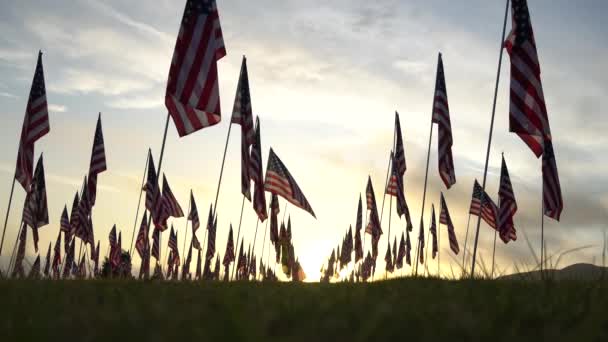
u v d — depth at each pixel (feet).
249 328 10.99
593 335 12.02
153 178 112.98
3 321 14.08
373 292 20.84
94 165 100.68
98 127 101.30
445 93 78.95
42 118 72.13
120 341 11.34
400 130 100.17
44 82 72.84
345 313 14.01
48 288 22.79
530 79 54.39
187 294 21.70
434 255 144.77
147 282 31.63
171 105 51.52
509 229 100.89
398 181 99.04
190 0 50.34
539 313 14.34
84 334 12.18
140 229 150.61
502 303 15.38
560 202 75.56
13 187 76.48
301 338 11.31
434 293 19.72
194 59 49.60
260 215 85.51
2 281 27.25
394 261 173.68
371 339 11.24
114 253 156.15
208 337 10.91
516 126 54.39
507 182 101.60
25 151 70.95
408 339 11.34
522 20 55.26
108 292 22.16
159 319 13.08
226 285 29.86
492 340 11.58
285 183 86.79
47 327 12.94
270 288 25.49
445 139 78.38
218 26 54.54
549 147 76.18
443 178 78.02
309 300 16.96
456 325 12.01
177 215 124.26
